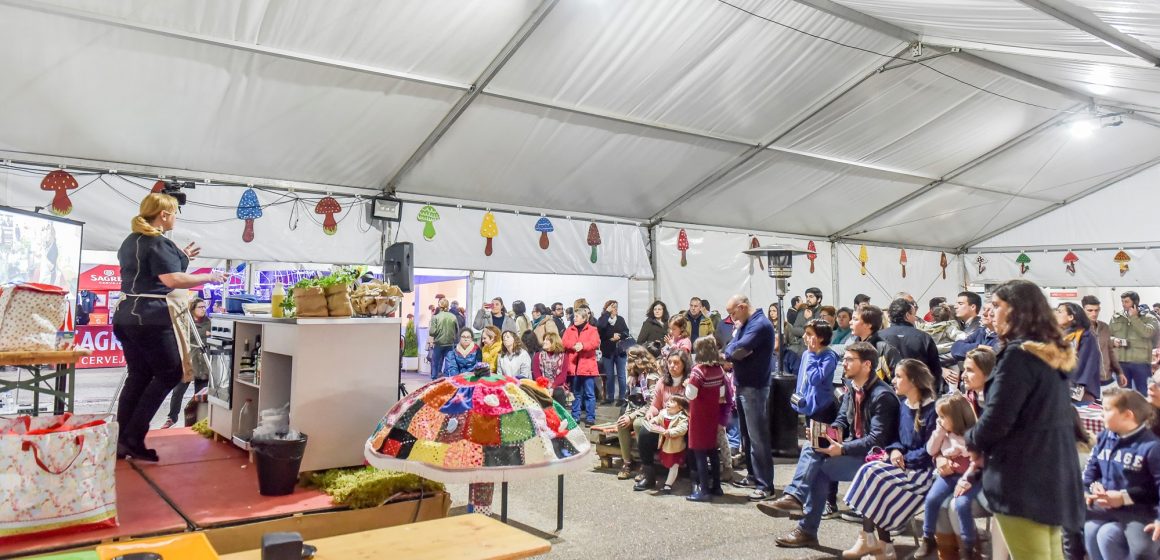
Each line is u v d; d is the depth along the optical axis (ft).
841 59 22.53
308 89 19.38
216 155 21.54
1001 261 45.47
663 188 29.66
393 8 17.12
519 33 18.67
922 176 33.86
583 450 9.96
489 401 9.67
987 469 7.83
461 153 24.04
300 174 23.48
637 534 13.32
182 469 11.92
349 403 11.57
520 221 28.66
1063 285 42.88
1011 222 44.24
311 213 24.12
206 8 16.03
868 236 41.29
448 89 20.49
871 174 32.30
